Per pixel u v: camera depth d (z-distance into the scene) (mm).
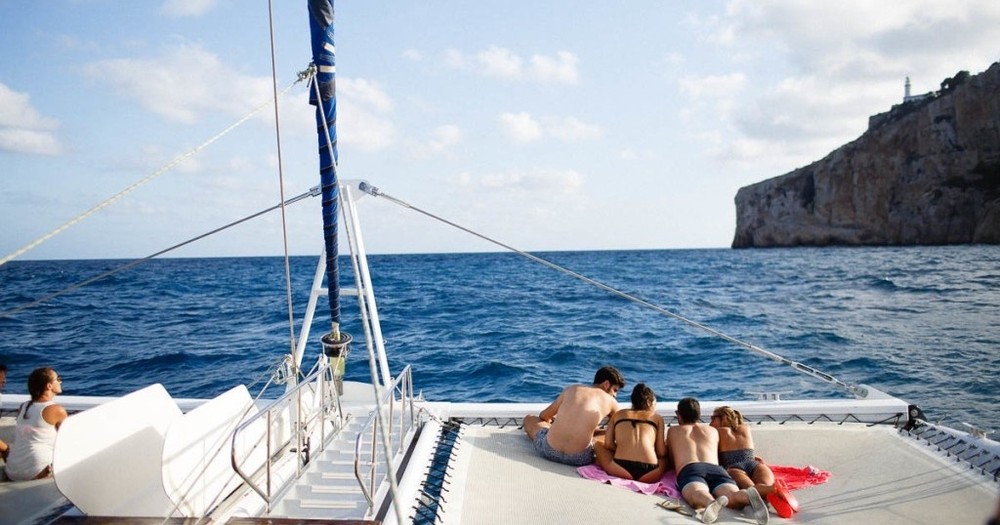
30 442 4504
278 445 4746
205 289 36312
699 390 11297
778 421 5527
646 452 4688
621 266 67812
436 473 4586
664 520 3867
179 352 14641
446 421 5707
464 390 11461
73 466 3393
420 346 16094
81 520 3301
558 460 4914
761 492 4074
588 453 4875
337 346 5270
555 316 22797
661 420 4875
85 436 3488
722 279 43344
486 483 4410
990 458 4312
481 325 20281
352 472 4492
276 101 4543
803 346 15555
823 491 4301
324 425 5043
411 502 3943
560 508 4023
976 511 3717
